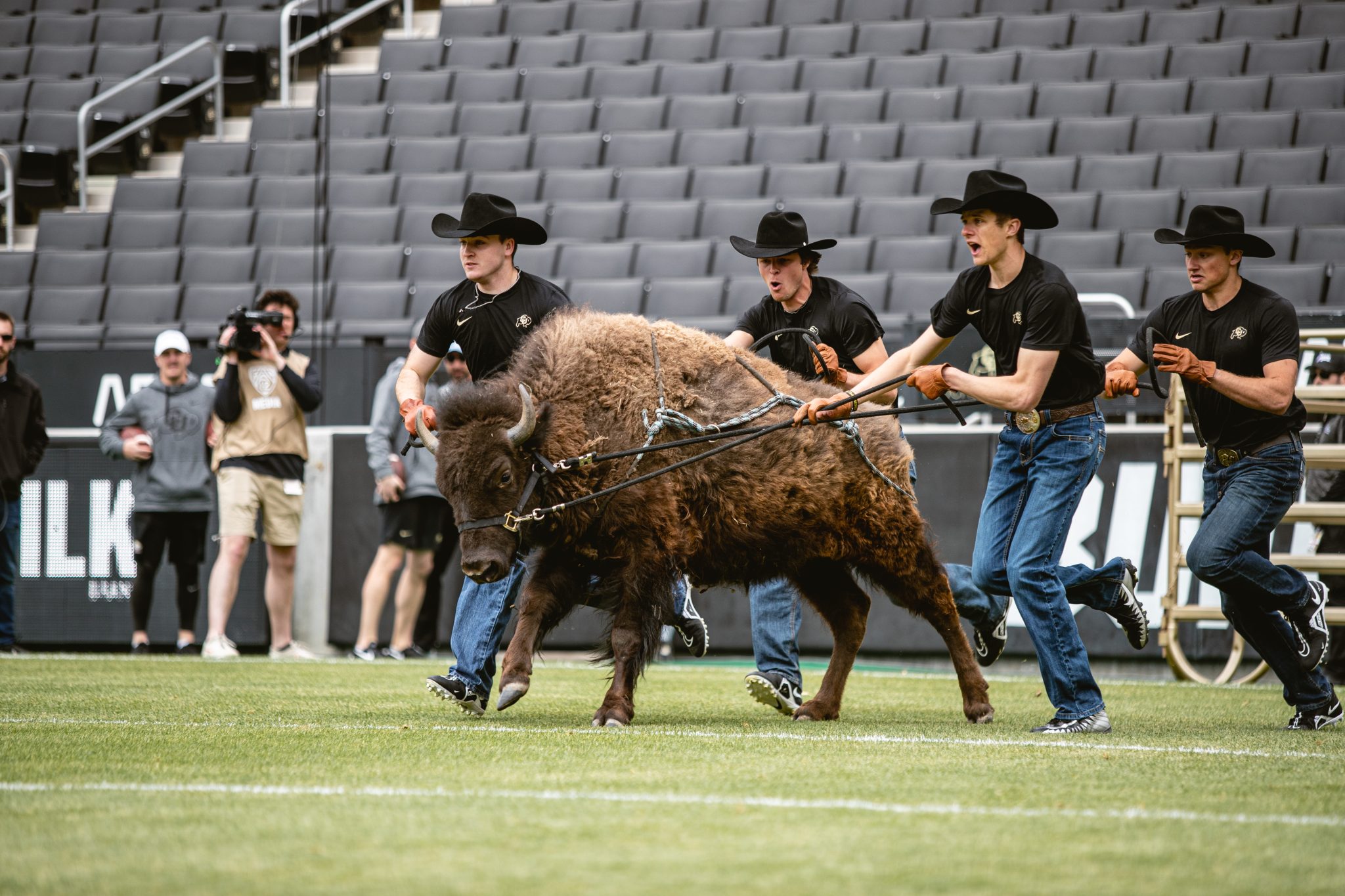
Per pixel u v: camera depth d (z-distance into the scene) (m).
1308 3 56.78
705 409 19.91
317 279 46.50
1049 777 14.52
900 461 20.89
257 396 34.22
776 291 22.45
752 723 20.09
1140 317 34.03
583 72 60.94
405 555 35.91
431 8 72.31
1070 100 54.75
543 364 19.70
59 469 36.38
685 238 52.53
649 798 13.07
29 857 10.62
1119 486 32.41
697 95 59.59
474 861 10.45
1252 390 19.00
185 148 60.03
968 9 61.12
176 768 14.88
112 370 40.44
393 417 34.56
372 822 11.88
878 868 10.29
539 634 19.36
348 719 20.00
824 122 56.75
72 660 32.06
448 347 21.23
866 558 20.73
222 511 34.19
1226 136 51.75
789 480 20.00
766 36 61.50
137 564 35.41
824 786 13.81
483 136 59.22
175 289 52.28
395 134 60.25
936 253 48.91
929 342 19.97
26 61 66.06
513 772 14.63
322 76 63.16
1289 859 10.73
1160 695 26.19
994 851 10.88
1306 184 48.78
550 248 51.62
